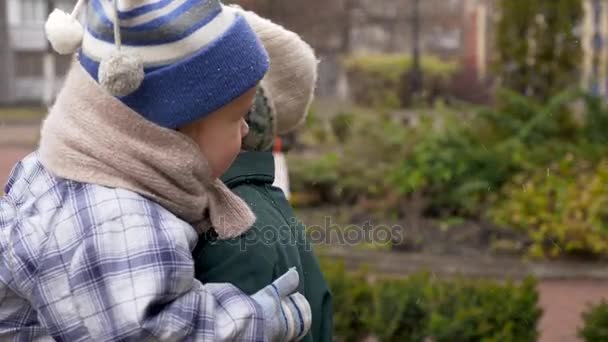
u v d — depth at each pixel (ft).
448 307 17.33
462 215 36.86
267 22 9.46
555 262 32.32
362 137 41.24
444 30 116.16
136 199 6.86
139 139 6.95
